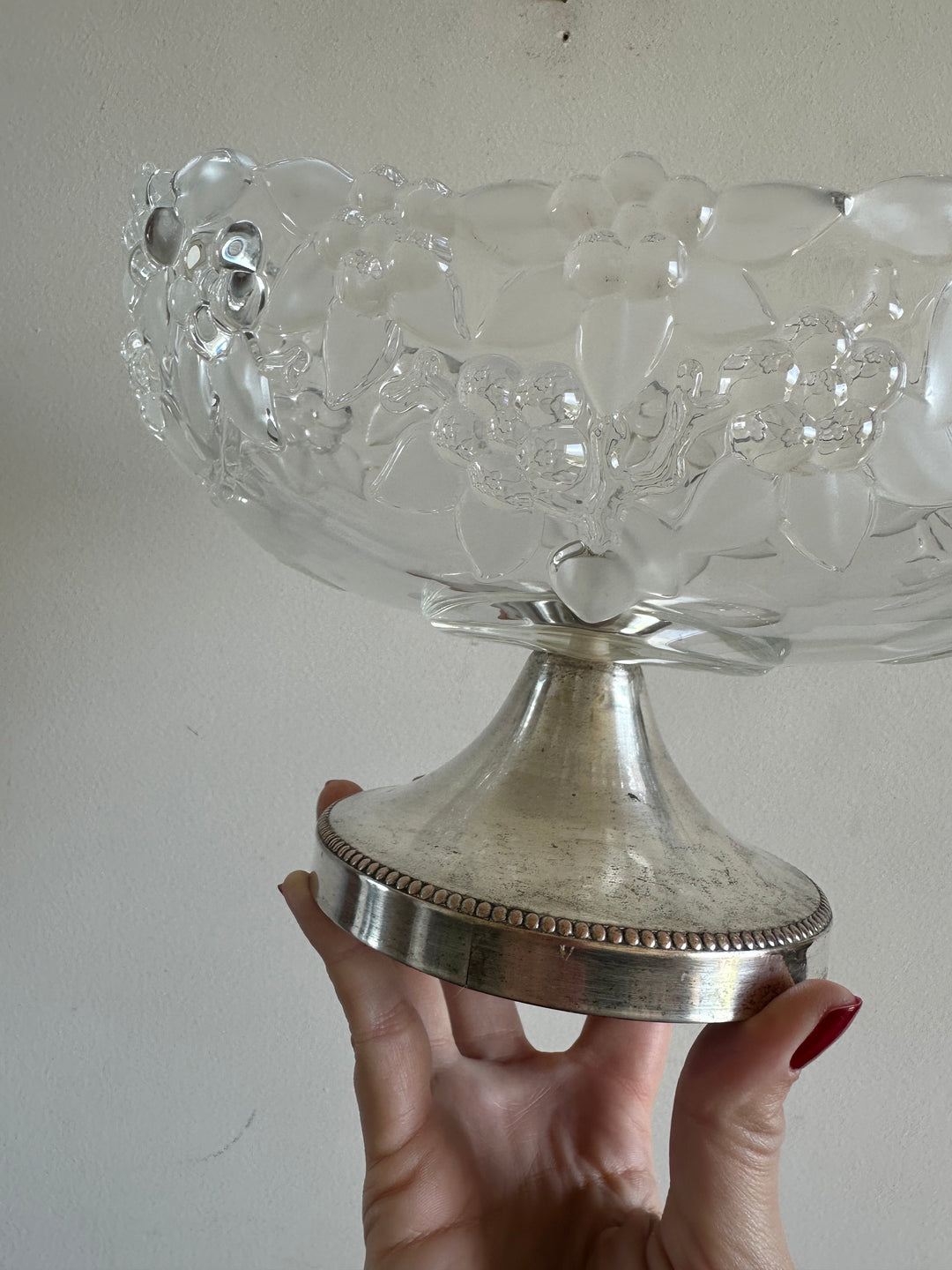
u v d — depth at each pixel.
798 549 0.26
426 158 0.53
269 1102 0.62
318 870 0.37
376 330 0.26
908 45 0.53
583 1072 0.50
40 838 0.59
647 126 0.53
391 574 0.33
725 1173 0.35
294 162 0.29
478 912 0.30
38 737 0.58
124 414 0.55
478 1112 0.47
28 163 0.53
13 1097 0.61
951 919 0.59
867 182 0.54
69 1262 0.62
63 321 0.54
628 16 0.53
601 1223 0.45
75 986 0.60
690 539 0.26
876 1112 0.62
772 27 0.53
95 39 0.52
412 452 0.27
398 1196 0.43
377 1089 0.43
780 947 0.32
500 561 0.27
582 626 0.32
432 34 0.53
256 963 0.60
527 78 0.53
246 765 0.59
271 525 0.35
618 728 0.37
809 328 0.24
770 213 0.25
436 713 0.59
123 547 0.56
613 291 0.24
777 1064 0.32
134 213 0.34
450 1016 0.52
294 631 0.58
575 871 0.32
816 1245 0.63
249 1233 0.63
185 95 0.52
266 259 0.28
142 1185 0.62
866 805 0.59
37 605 0.56
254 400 0.28
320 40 0.52
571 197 0.26
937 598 0.29
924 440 0.25
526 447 0.24
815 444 0.24
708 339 0.25
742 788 0.59
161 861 0.59
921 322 0.29
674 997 0.30
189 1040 0.61
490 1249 0.44
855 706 0.58
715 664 0.36
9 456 0.55
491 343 0.26
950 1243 0.63
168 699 0.58
